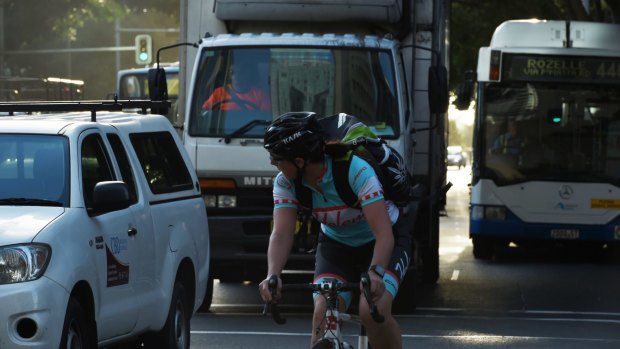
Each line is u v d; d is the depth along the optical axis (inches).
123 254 895.1
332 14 1464.1
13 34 5034.5
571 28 2219.5
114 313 874.1
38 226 801.6
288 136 607.8
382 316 566.3
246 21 1502.2
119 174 939.3
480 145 2274.9
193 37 1514.5
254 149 1400.1
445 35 1733.5
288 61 1414.9
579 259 2413.9
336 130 643.5
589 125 2235.5
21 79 1982.0
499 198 2269.9
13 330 764.6
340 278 641.0
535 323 1413.6
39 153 876.6
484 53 2257.6
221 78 1418.6
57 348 776.3
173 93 2829.7
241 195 1407.5
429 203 1563.7
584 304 1647.4
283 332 1293.1
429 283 1889.8
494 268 2201.0
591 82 2224.4
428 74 1414.9
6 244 779.4
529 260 2379.4
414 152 1552.7
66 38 5172.2
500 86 2257.6
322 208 635.5
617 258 2431.1
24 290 767.1
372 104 1401.3
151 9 5300.2
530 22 2233.0
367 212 616.7
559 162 2253.9
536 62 2231.8
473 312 1537.9
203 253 1096.8
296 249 1380.4
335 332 577.6
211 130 1409.9
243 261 1413.6
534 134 2256.4
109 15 5073.8
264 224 1409.9
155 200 995.3
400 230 656.4
